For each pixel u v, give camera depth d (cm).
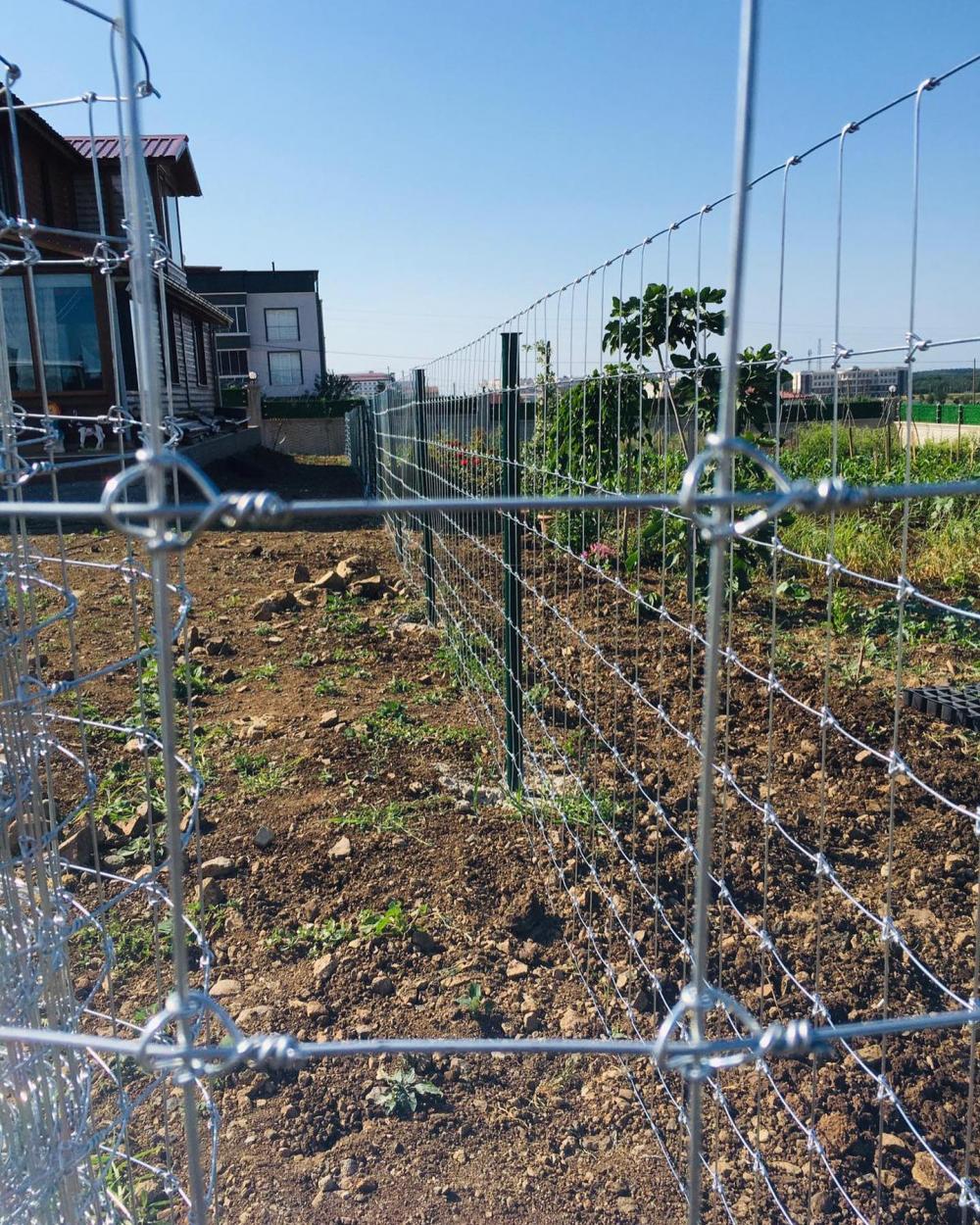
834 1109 238
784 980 279
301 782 421
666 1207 222
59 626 653
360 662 597
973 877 327
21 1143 168
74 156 1638
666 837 355
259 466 1939
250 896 337
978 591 677
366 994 290
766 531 591
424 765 436
